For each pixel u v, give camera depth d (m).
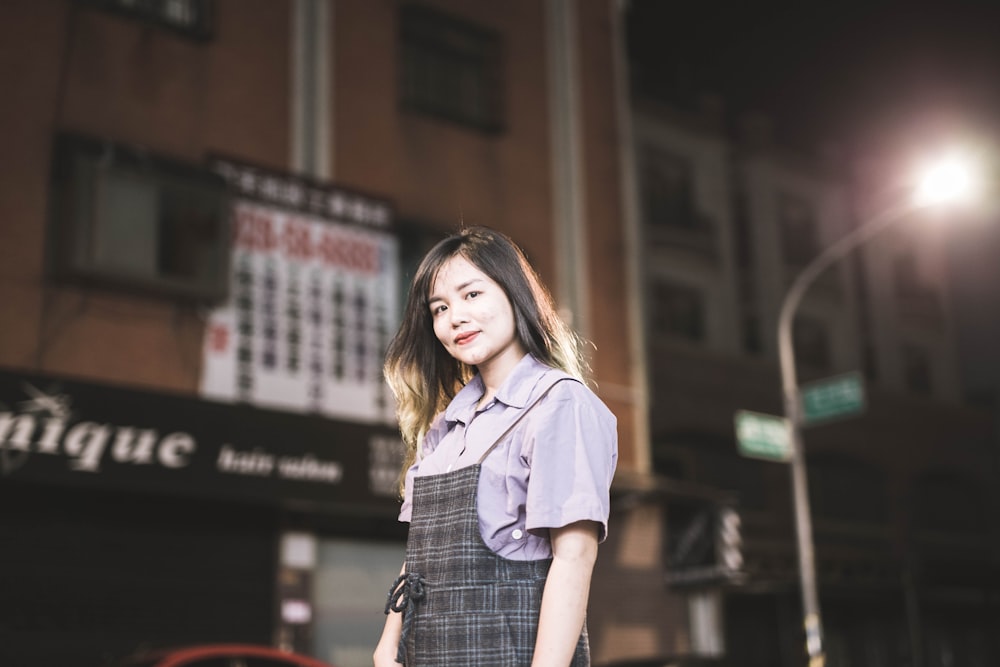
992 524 24.53
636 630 13.61
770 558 20.11
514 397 1.82
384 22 13.45
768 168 23.30
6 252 10.13
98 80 11.10
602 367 14.09
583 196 14.66
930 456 23.91
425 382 2.07
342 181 12.55
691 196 21.89
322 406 11.57
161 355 10.72
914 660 21.14
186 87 11.65
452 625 1.70
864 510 22.42
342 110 12.76
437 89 13.96
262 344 11.32
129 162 10.70
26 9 10.80
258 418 10.64
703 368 20.30
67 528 10.00
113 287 10.57
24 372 9.38
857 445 22.61
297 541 11.36
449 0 14.16
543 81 14.84
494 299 1.91
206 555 10.77
